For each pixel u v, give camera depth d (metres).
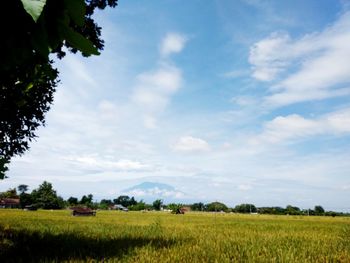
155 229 24.14
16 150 14.04
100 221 39.28
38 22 1.76
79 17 1.75
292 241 17.06
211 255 11.38
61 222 34.25
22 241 13.82
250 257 11.42
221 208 143.00
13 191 126.50
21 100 2.93
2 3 1.76
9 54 1.90
